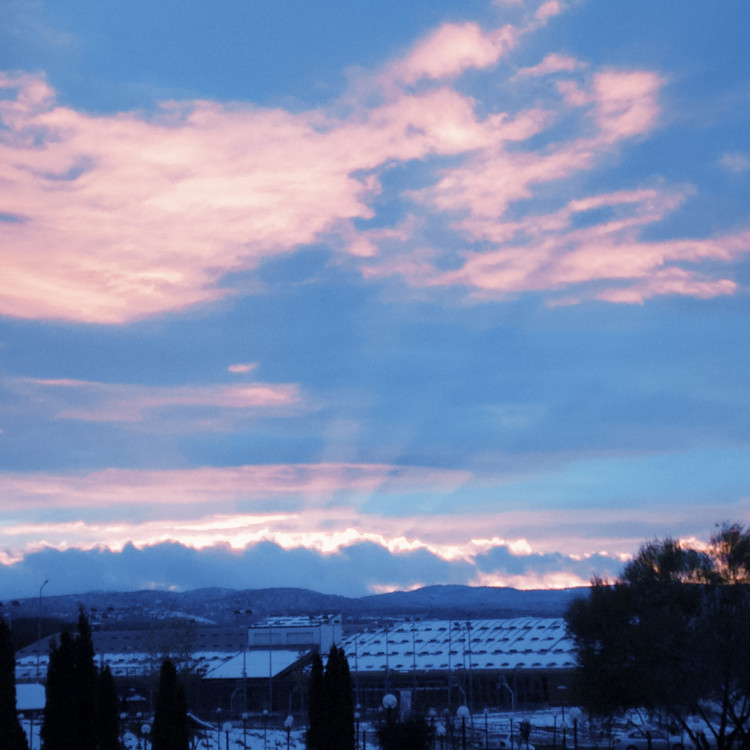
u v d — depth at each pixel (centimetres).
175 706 5375
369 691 14075
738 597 6078
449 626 17525
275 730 11125
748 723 6347
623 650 6341
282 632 16550
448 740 8738
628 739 8088
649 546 6844
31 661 14388
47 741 4294
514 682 13900
